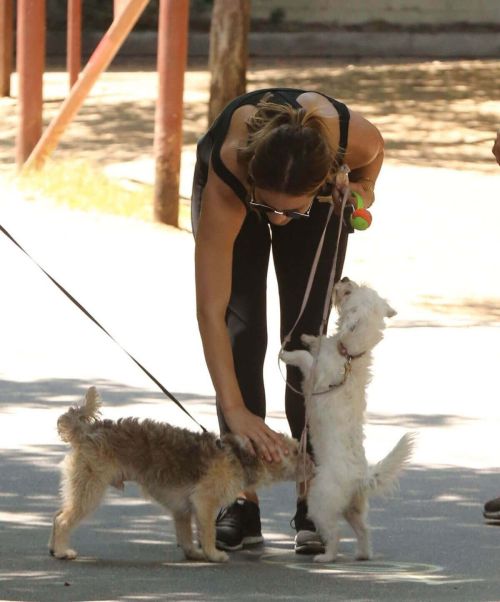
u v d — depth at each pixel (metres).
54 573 7.79
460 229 25.08
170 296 18.83
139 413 12.62
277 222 7.39
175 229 23.89
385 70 46.22
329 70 46.56
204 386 14.06
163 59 23.73
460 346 16.67
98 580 7.62
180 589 7.46
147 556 8.38
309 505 8.38
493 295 20.19
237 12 28.50
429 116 38.84
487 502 9.73
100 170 29.33
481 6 53.41
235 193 7.50
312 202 7.91
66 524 8.16
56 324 16.81
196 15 53.50
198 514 8.20
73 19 37.72
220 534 8.61
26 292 18.48
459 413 13.26
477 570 8.27
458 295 20.08
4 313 17.25
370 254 22.61
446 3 53.38
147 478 8.17
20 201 25.00
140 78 45.34
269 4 54.03
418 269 21.69
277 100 7.62
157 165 24.02
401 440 8.41
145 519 9.39
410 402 13.67
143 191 26.83
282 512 9.75
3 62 40.84
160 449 8.13
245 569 8.12
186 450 8.15
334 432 8.32
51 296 18.34
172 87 23.88
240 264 8.40
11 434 11.80
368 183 8.14
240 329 8.45
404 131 36.75
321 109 7.68
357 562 8.44
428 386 14.45
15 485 10.17
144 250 21.91
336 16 53.75
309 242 8.36
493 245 23.78
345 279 8.58
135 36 51.94
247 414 7.84
